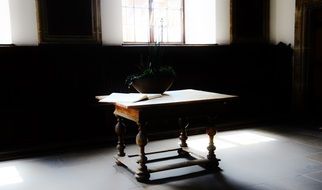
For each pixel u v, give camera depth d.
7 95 5.58
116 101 4.09
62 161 5.01
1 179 4.28
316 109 7.95
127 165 4.39
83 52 6.08
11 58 5.55
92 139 6.04
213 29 7.78
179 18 7.75
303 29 7.82
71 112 6.04
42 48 5.72
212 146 4.50
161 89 4.53
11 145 5.61
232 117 7.75
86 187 3.95
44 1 5.80
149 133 6.46
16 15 5.66
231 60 7.69
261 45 8.13
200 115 4.30
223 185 3.93
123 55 6.43
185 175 4.29
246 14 8.02
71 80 6.04
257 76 8.03
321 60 7.75
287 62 8.28
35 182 4.14
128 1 7.11
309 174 4.25
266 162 4.76
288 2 8.18
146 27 7.36
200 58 7.27
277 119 7.84
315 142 5.87
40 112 5.80
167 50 6.79
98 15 6.27
